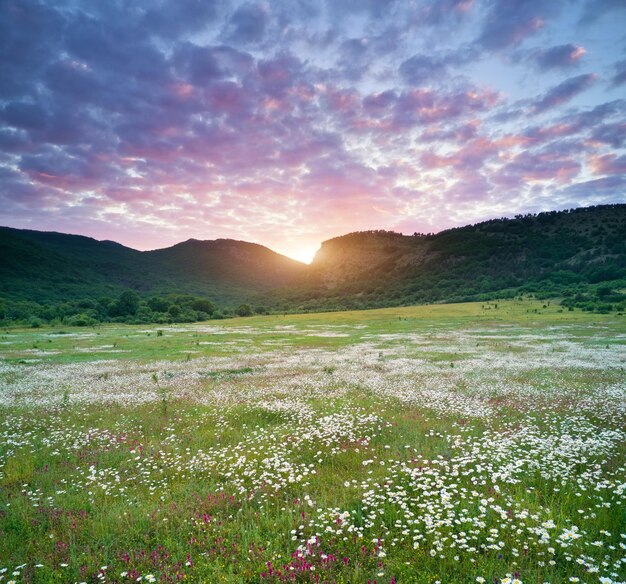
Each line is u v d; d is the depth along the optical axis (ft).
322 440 39.27
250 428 45.34
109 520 24.59
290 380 76.38
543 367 82.79
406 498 24.95
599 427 40.24
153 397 63.67
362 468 32.09
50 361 112.98
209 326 306.76
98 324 327.88
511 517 22.11
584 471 28.68
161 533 23.25
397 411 50.70
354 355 117.19
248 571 18.83
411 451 35.73
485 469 28.91
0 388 73.20
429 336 175.94
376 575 17.58
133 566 19.77
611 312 262.88
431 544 19.63
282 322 336.49
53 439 43.09
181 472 33.17
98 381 80.12
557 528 20.42
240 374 87.40
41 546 22.13
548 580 16.85
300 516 23.77
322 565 18.62
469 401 54.03
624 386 60.59
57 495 28.76
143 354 129.39
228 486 29.73
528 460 30.12
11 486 30.89
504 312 311.88
